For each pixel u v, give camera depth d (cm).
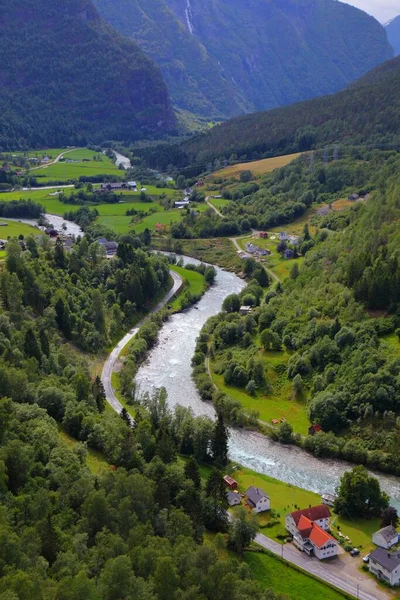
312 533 11312
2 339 15225
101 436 13038
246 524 10906
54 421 12800
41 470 10394
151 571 8144
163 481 11369
